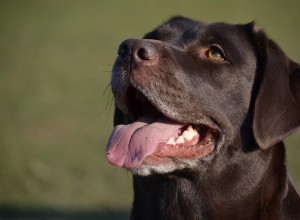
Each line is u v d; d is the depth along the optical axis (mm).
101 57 33406
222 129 7059
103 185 16562
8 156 18688
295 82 7129
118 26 40406
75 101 25500
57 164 18109
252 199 7219
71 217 14180
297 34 36406
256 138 6895
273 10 42469
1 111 24141
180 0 45406
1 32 39531
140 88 6766
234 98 7094
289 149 18734
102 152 19391
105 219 13977
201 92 7012
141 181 7391
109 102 7707
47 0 48781
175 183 7160
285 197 7254
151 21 40594
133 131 6848
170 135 6953
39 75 30078
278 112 6980
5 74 30422
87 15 44094
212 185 7137
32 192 16078
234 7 43094
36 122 22703
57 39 37906
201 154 7066
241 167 7141
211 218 7207
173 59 6922
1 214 14508
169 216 7277
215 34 7207
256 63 7191
